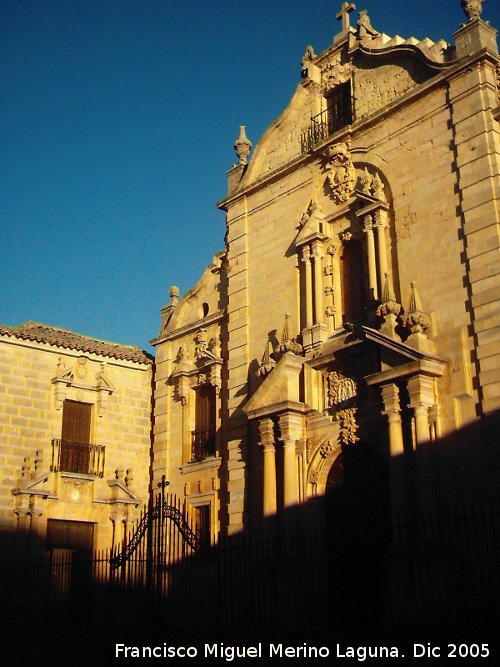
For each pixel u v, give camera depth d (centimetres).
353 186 2628
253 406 2589
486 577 1920
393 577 1977
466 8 2381
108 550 3169
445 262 2248
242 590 2323
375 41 2697
